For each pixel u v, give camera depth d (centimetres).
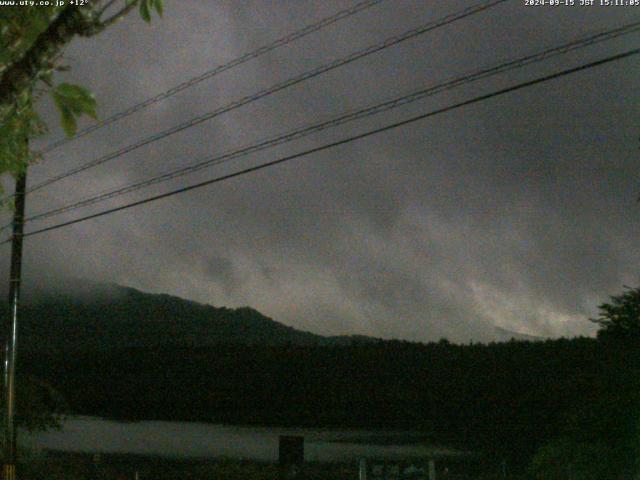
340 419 5522
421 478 1838
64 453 3769
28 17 479
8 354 2356
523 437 3853
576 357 4066
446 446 4209
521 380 4334
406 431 4981
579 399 2405
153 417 6234
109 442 4722
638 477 1991
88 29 470
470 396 4741
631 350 2289
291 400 5822
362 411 5406
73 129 479
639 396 2055
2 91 464
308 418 5634
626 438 2050
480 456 3706
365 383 5572
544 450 2247
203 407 6122
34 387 3225
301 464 2638
